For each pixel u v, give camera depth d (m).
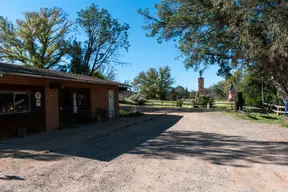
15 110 8.46
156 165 4.96
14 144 7.11
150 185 3.88
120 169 4.70
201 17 13.37
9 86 8.14
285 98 13.98
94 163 5.10
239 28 10.72
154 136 8.52
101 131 9.65
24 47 27.95
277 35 9.01
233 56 14.59
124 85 16.39
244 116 15.46
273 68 12.03
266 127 10.53
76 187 3.78
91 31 30.69
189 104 32.88
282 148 6.43
